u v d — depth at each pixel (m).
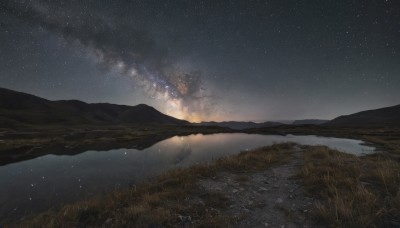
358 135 55.62
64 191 12.77
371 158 13.97
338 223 5.02
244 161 13.38
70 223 6.28
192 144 41.28
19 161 24.72
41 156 27.89
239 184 9.28
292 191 7.99
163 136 66.50
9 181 15.66
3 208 10.16
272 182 9.40
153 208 6.68
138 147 37.38
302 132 74.50
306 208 6.33
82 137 55.34
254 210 6.54
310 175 9.17
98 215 6.63
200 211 6.52
